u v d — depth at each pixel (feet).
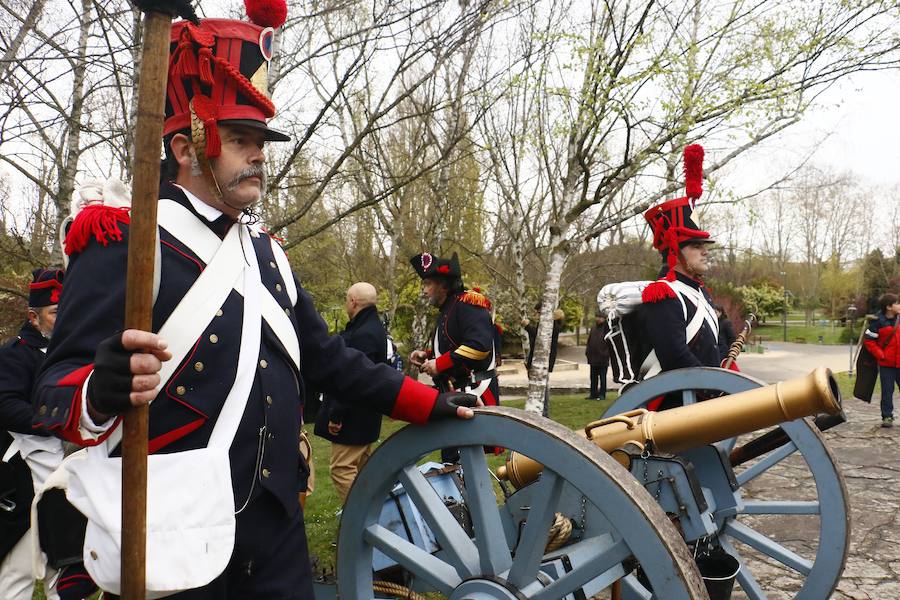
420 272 13.89
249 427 4.90
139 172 3.73
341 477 12.42
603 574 6.33
